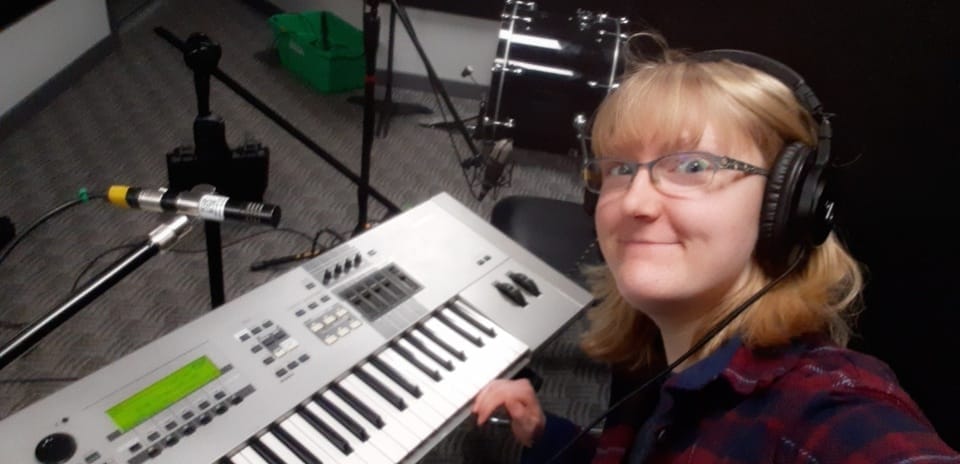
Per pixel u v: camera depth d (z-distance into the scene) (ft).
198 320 4.03
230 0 14.98
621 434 3.80
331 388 3.94
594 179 3.39
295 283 4.39
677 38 10.01
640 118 3.00
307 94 12.14
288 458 3.58
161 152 10.19
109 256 8.21
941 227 5.56
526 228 7.13
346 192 9.93
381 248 4.82
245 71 12.55
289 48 12.46
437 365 4.19
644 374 4.17
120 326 7.33
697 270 2.92
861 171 6.29
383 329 4.24
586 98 10.05
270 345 3.98
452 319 4.47
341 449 3.66
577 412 7.14
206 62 5.01
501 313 4.57
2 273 7.75
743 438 2.75
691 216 2.86
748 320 2.97
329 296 4.35
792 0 7.92
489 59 12.52
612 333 4.18
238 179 8.75
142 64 12.36
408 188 10.14
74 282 7.76
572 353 7.84
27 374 6.68
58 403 3.48
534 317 4.58
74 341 7.08
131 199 3.74
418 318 4.37
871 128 6.50
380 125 11.43
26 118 10.42
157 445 3.42
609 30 10.16
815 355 2.84
